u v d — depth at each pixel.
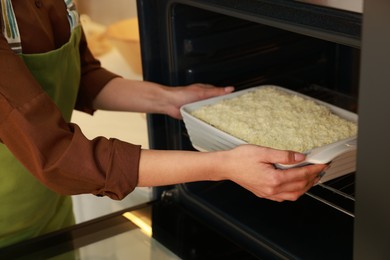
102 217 1.36
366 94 0.84
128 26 1.66
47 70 1.21
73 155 1.03
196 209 1.37
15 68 1.04
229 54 1.38
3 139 1.07
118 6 1.66
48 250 1.27
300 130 1.15
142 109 1.35
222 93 1.30
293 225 1.28
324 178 1.06
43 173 1.04
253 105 1.25
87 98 1.41
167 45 1.29
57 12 1.27
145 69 1.34
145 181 1.06
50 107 1.06
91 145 1.04
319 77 1.54
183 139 1.36
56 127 1.04
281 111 1.22
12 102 1.02
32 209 1.35
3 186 1.28
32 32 1.19
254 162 0.99
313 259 1.17
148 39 1.30
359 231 0.92
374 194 0.88
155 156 1.05
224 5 1.11
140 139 1.63
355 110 1.43
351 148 1.01
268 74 1.45
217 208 1.34
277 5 1.01
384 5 0.79
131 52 1.66
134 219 1.35
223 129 1.17
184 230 1.32
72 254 1.26
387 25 0.80
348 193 1.26
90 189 1.07
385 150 0.84
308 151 1.02
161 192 1.41
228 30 1.35
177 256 1.25
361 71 0.84
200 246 1.27
